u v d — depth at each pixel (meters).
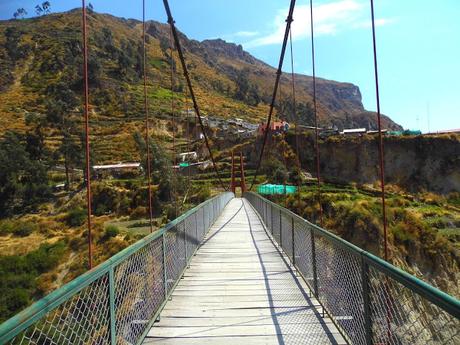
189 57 146.00
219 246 8.99
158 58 104.75
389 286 2.37
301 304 4.67
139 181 40.84
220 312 4.42
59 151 47.00
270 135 54.41
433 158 49.22
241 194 42.38
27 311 1.65
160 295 4.35
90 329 2.31
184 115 70.00
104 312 2.54
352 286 3.09
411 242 25.50
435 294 1.76
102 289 2.53
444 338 1.81
